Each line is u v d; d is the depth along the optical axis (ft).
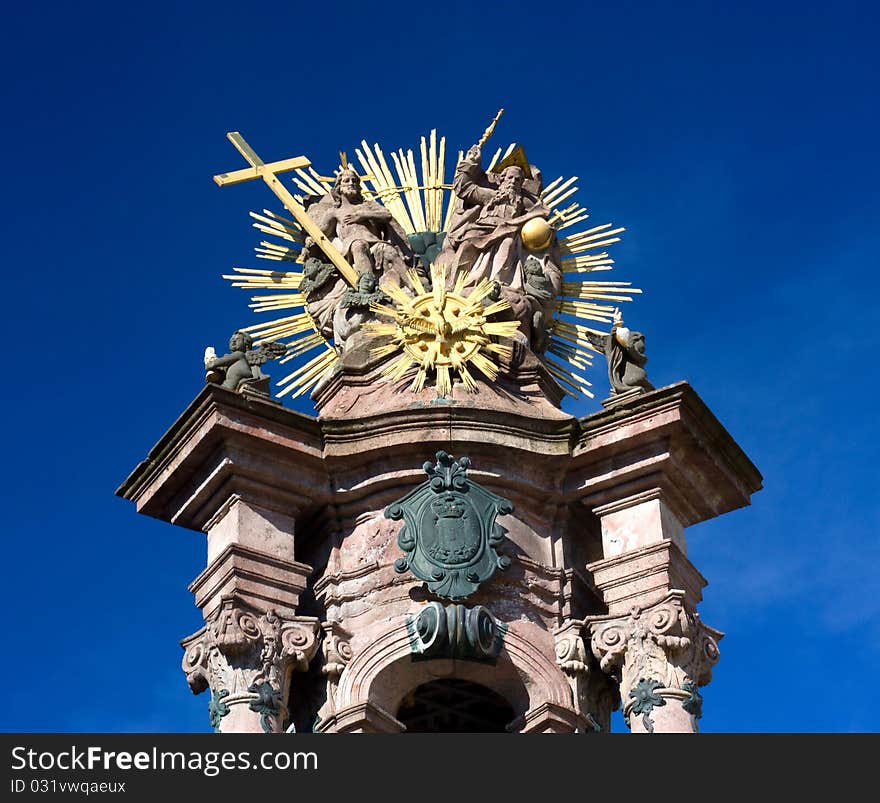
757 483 104.17
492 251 110.01
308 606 100.37
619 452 101.30
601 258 115.96
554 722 97.30
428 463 100.37
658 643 96.58
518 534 101.14
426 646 97.30
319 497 101.19
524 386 106.42
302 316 112.47
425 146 121.39
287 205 111.55
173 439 100.37
